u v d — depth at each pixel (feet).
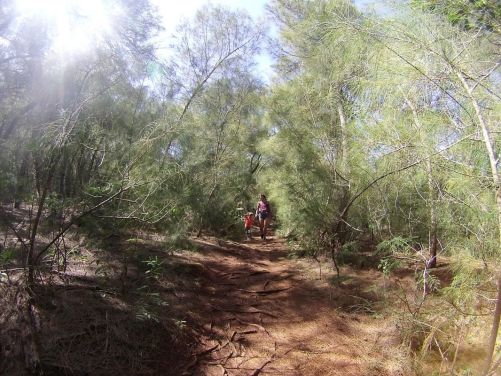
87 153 15.30
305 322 17.67
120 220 16.88
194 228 32.91
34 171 13.38
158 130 17.90
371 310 17.15
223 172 35.96
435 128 13.20
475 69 11.35
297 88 27.73
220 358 14.37
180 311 16.83
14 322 12.01
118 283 16.63
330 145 25.52
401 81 13.01
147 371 12.85
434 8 11.31
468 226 12.85
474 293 11.20
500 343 11.01
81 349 12.46
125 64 16.53
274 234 45.27
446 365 12.56
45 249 13.50
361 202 23.24
